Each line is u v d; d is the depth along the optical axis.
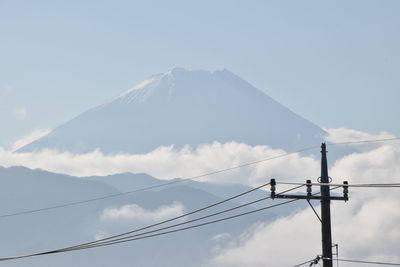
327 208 63.31
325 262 63.28
